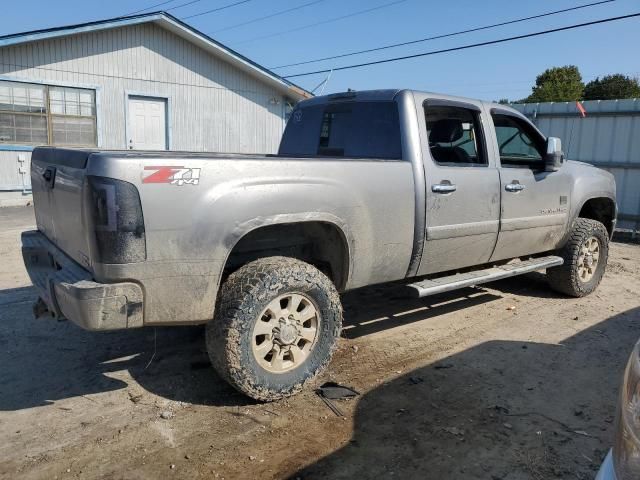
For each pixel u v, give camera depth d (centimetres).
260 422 334
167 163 299
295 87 1805
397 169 406
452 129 470
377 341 470
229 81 1711
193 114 1656
